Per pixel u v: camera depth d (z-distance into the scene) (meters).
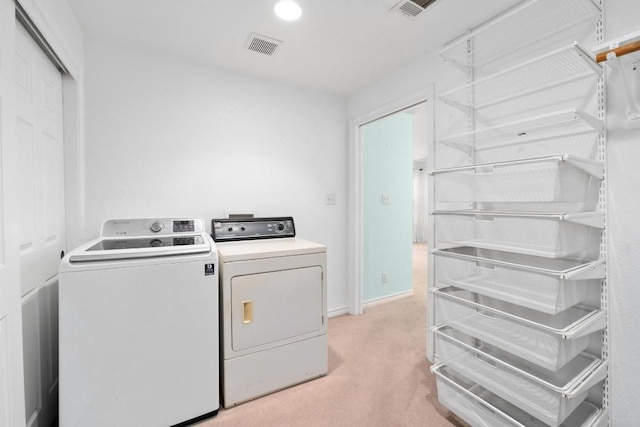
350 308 3.06
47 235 1.52
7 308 0.99
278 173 2.66
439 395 1.59
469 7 1.67
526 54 1.61
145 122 2.11
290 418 1.57
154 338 1.42
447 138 1.74
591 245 1.35
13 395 1.02
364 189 3.31
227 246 1.99
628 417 1.26
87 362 1.31
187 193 2.27
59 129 1.70
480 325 1.43
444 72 2.07
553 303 1.15
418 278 4.54
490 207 1.78
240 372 1.68
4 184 0.98
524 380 1.28
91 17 1.75
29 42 1.32
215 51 2.15
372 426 1.51
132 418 1.39
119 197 2.04
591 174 1.26
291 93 2.71
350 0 1.61
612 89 1.29
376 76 2.56
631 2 1.23
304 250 1.90
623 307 1.27
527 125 1.59
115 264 1.34
